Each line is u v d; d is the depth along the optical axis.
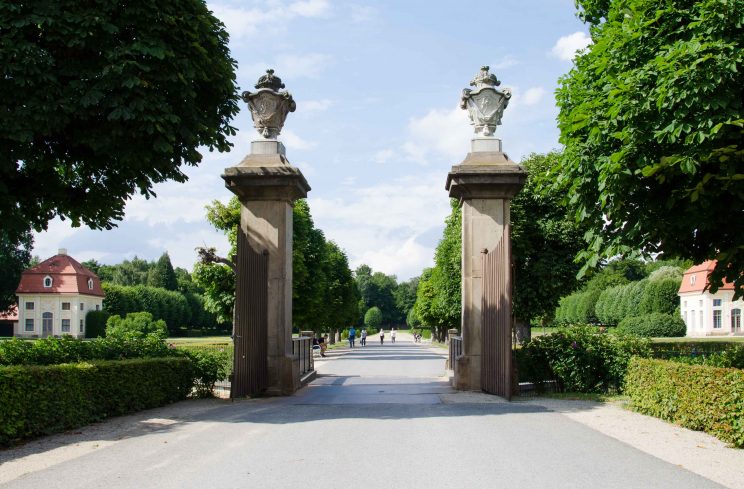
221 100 13.10
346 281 59.50
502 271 13.28
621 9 11.41
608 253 11.89
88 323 72.94
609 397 13.36
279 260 14.89
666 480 6.32
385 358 37.00
